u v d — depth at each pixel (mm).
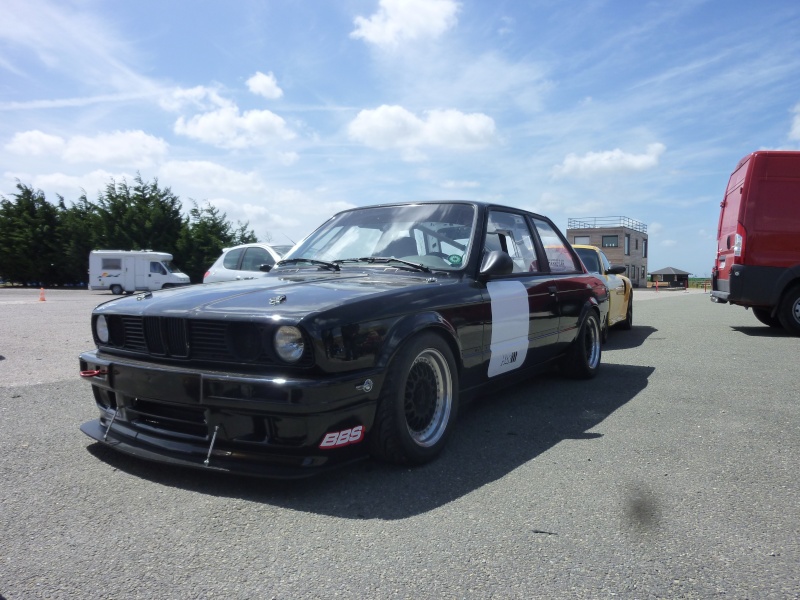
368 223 4516
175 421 2986
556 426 4051
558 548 2332
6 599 1969
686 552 2307
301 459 2746
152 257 28906
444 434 3408
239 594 2006
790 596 2004
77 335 9070
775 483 3018
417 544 2361
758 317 10672
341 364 2783
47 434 3789
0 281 41812
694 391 5121
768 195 8906
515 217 4797
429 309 3309
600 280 6203
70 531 2467
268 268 4789
